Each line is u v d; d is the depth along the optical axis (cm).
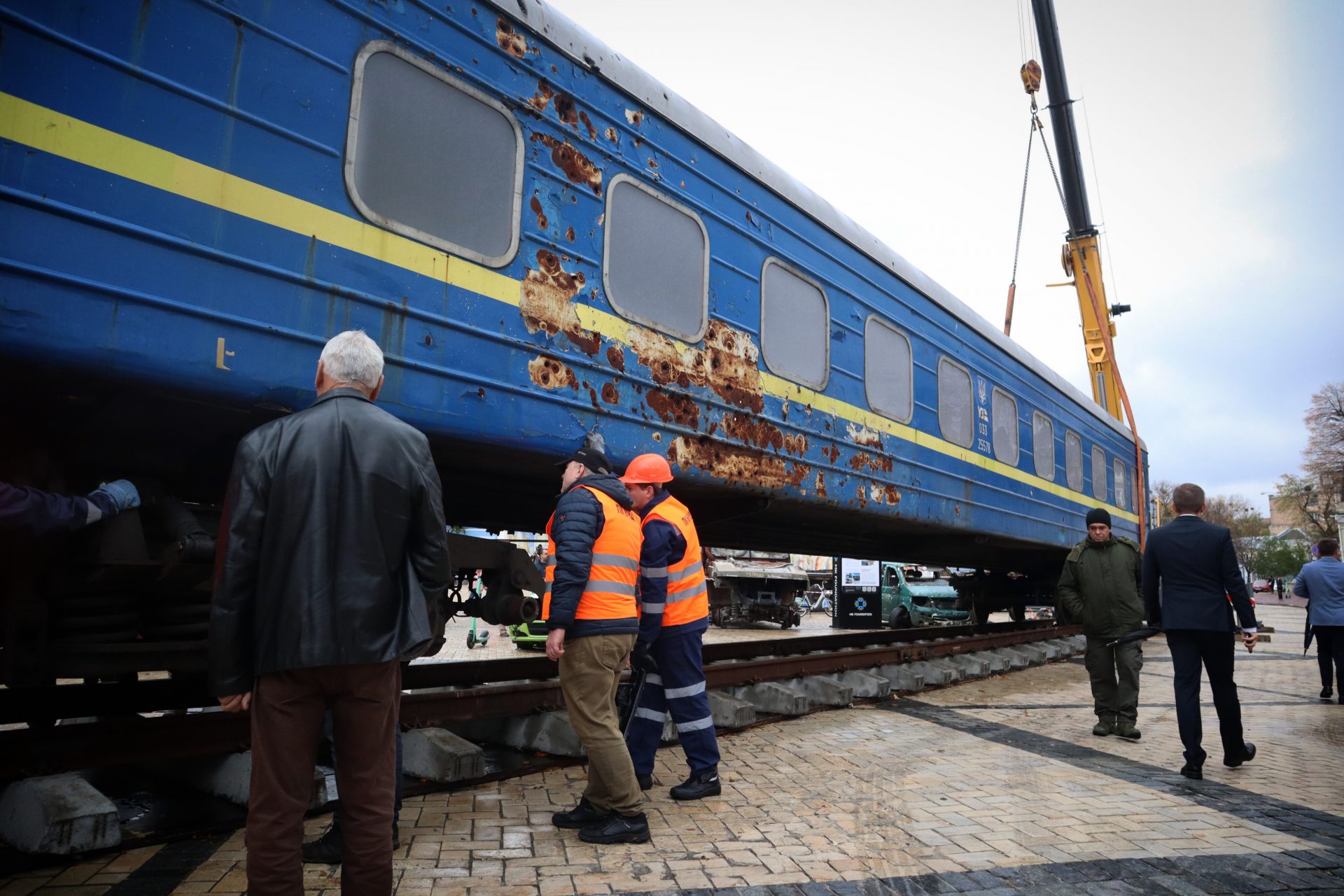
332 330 320
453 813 348
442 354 357
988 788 412
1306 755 518
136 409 311
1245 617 460
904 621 1762
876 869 294
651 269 468
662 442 464
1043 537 997
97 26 264
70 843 269
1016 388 959
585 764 434
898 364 712
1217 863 312
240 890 252
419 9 362
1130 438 1441
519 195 398
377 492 210
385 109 345
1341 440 5191
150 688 395
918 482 724
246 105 299
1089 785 427
